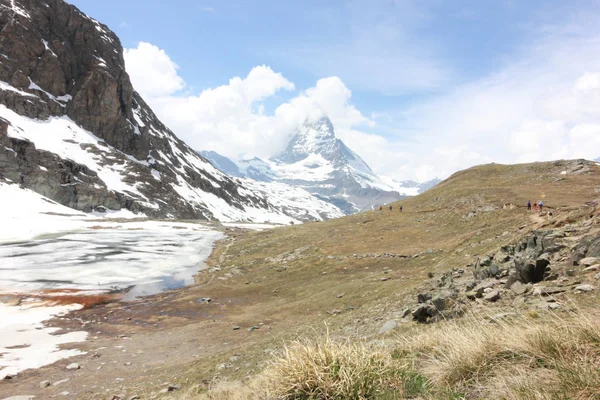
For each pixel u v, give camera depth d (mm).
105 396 14125
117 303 34812
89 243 70812
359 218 74438
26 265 48312
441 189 83250
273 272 45000
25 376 17656
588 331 3762
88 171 157125
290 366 5039
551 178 69312
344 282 33594
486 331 4629
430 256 37469
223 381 11898
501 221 44438
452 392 3902
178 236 89125
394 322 11602
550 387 3139
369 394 4520
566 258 9781
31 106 171375
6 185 123625
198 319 29281
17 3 183250
